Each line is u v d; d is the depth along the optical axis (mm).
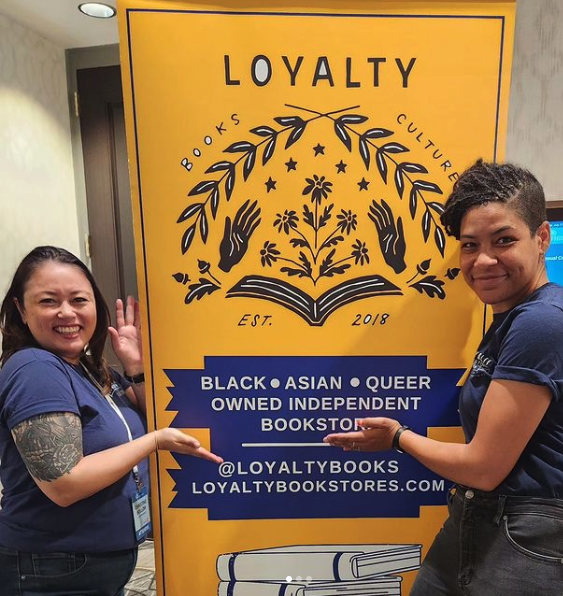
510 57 1027
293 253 1100
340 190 1079
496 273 887
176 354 1126
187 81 1028
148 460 1266
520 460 883
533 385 805
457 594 1024
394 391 1150
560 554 847
